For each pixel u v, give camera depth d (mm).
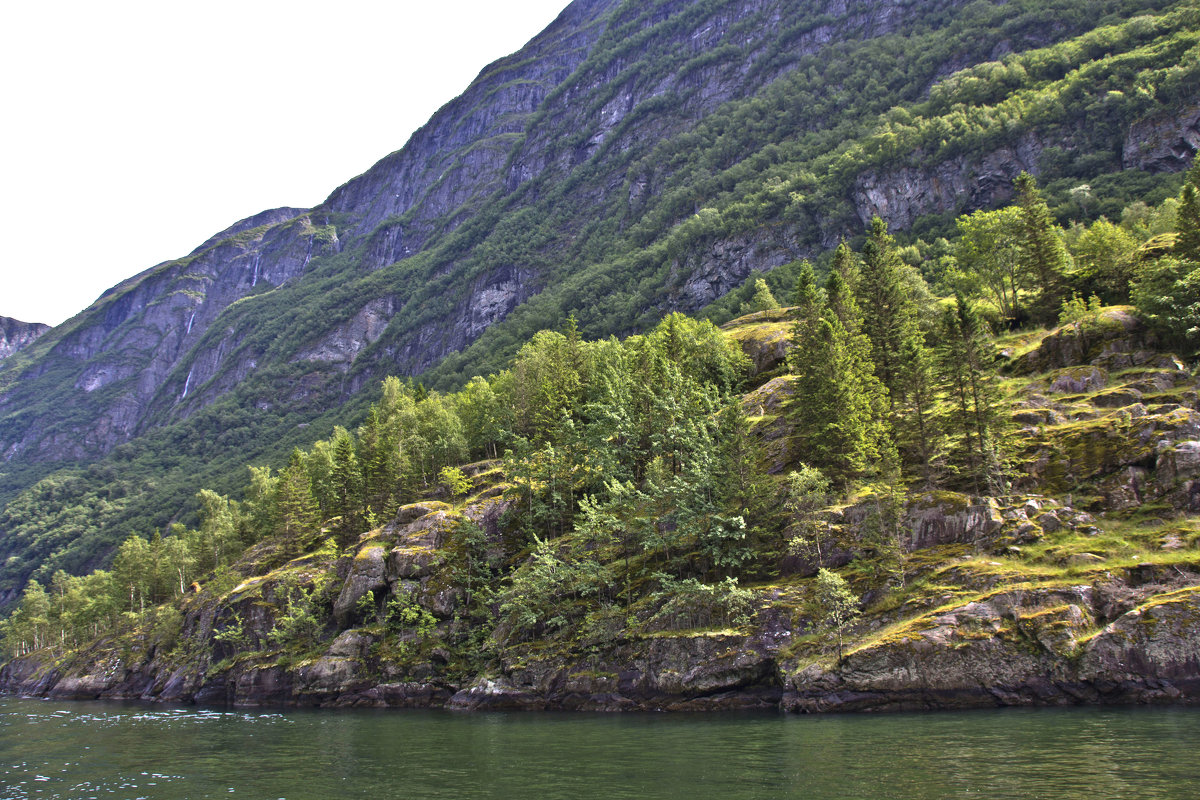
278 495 134750
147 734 63031
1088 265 95688
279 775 40844
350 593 88688
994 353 77250
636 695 60750
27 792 39906
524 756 41469
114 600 149125
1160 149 197000
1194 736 34781
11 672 168875
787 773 32656
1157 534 51812
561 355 120938
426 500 107188
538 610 73625
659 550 74562
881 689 49531
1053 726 39156
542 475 89562
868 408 70625
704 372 101812
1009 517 56812
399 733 55094
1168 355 70562
